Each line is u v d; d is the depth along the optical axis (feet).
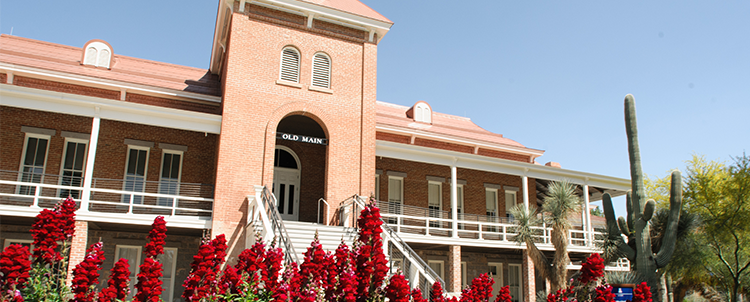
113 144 58.90
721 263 71.77
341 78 62.44
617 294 41.45
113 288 22.27
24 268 21.30
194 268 25.96
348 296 24.57
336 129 60.34
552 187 55.21
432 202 75.15
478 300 33.01
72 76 60.23
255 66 58.03
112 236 55.42
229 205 53.11
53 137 57.06
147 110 51.60
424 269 42.78
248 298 26.61
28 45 66.33
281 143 68.90
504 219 78.38
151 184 59.36
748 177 66.80
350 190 59.00
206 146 62.80
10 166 54.39
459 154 64.49
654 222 57.11
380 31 65.51
